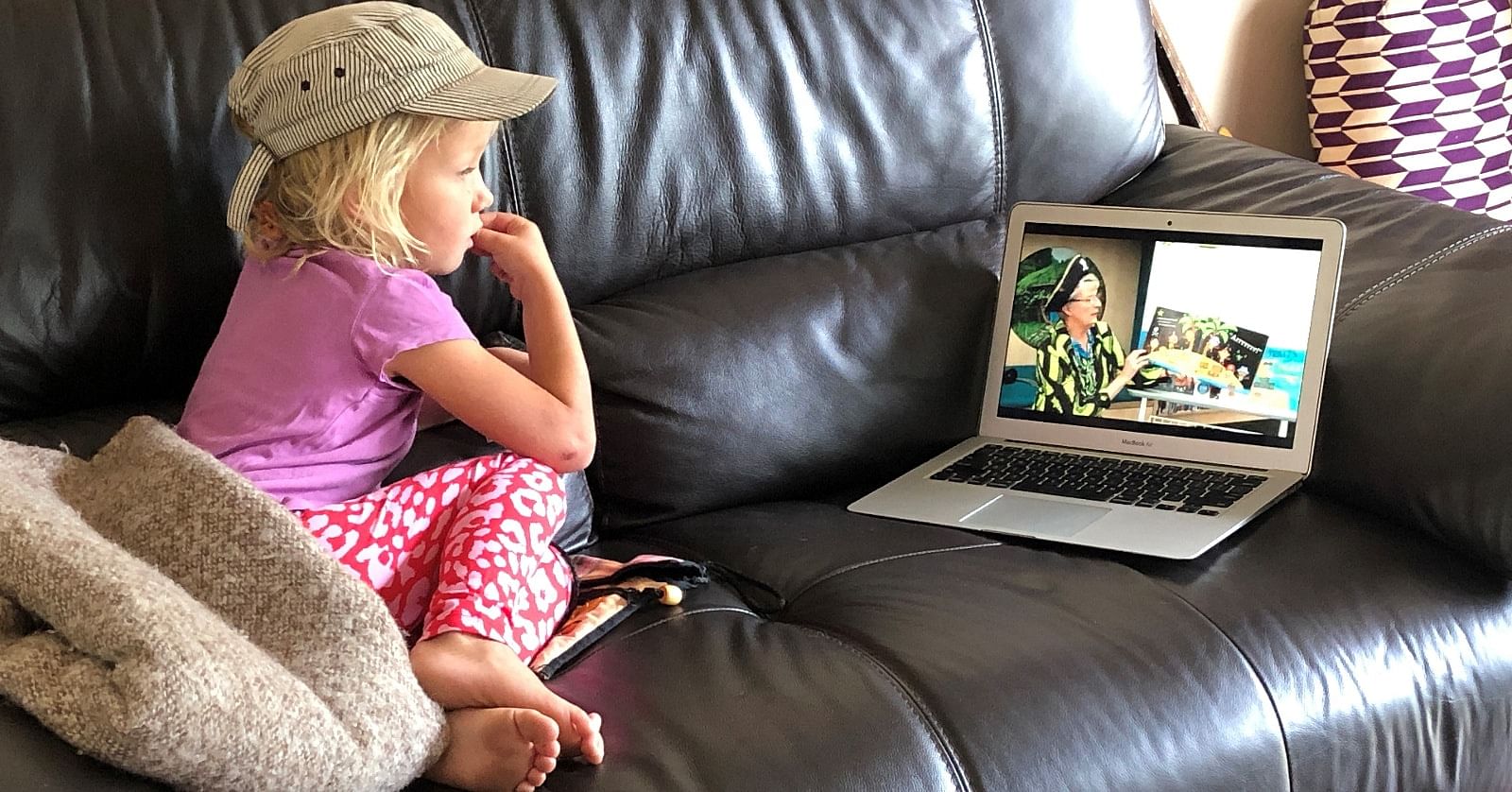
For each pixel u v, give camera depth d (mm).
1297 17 2355
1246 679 1031
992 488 1325
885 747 923
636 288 1399
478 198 1112
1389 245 1369
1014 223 1459
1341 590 1112
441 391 1041
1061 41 1604
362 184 1034
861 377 1399
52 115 1126
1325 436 1274
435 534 1028
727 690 969
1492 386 1141
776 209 1453
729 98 1422
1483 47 2199
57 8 1147
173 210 1164
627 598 1101
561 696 973
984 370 1464
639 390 1307
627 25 1377
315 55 1038
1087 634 1038
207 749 719
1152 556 1146
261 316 1053
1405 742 1081
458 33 1296
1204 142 1719
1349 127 2211
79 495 954
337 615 864
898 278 1458
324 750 776
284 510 903
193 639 739
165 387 1209
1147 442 1356
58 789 692
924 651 1010
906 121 1516
